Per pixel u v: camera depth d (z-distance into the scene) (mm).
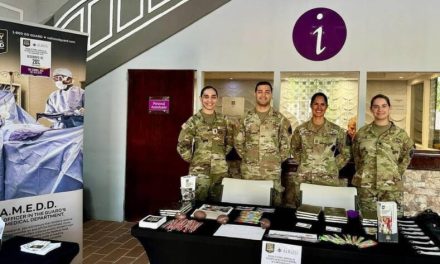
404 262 1727
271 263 1864
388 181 3309
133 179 4617
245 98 4750
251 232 2045
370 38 4047
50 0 5645
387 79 4754
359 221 2279
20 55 2717
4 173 2670
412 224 2232
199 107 4449
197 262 2057
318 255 1818
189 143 3773
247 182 2941
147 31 4520
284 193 3918
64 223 2982
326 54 4137
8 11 5266
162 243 2082
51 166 2895
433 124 4434
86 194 4727
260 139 3611
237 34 4336
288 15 4211
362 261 1783
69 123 2979
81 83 3041
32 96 2783
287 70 4234
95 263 3293
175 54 4477
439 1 3895
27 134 2766
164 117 4523
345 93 4551
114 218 4664
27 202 2770
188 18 4418
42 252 2002
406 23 3973
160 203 4551
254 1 4281
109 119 4656
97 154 4699
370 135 3406
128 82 4590
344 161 3520
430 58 3936
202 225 2170
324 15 4121
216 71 4402
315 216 2309
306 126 3604
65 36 2939
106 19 4637
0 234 2008
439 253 1770
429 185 3820
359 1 4059
